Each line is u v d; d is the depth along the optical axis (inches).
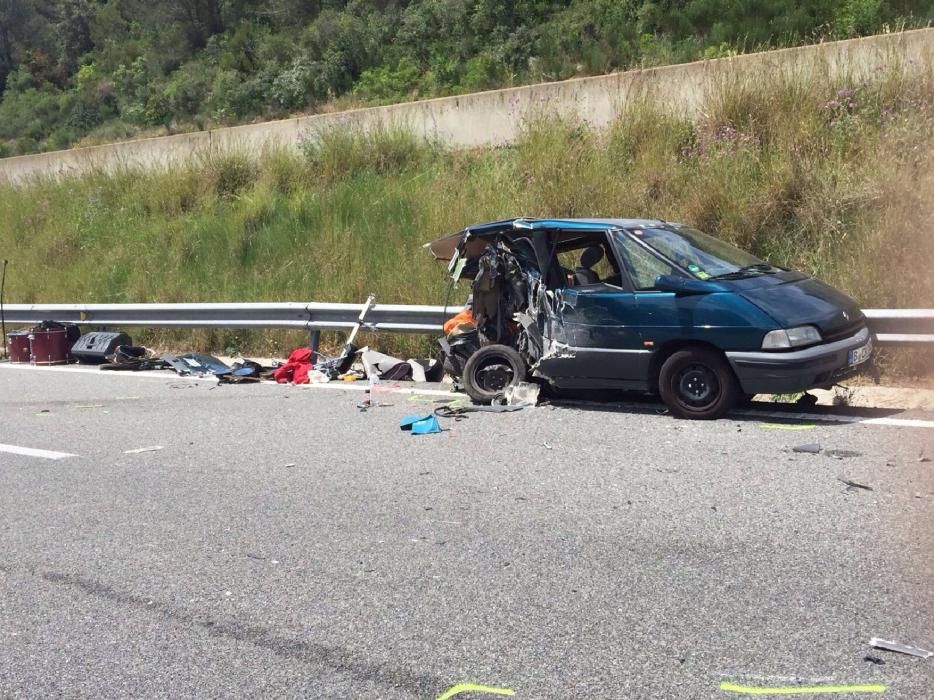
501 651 162.2
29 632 181.9
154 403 406.9
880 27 656.4
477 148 637.9
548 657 159.0
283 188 676.7
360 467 283.1
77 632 180.7
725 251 343.0
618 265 328.5
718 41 761.0
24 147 1432.1
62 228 758.5
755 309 297.1
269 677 158.7
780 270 335.3
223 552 218.2
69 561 218.2
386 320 455.5
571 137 568.7
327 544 219.3
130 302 628.1
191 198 721.6
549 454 283.6
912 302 371.6
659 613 172.2
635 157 532.7
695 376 310.3
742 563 192.1
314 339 486.0
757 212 444.5
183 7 1417.3
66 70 1672.0
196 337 560.7
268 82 1130.0
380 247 553.3
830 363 294.2
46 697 156.4
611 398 354.3
